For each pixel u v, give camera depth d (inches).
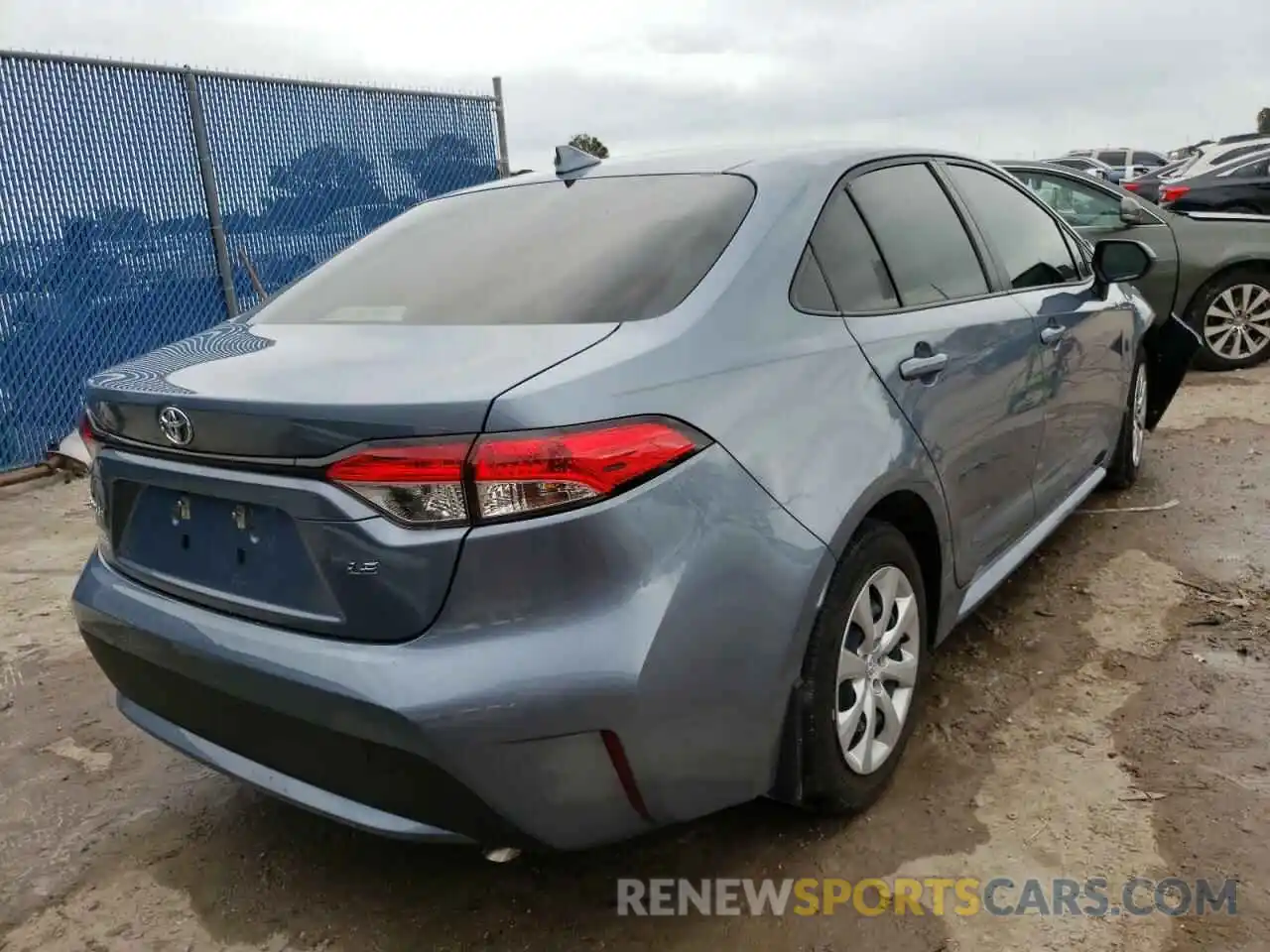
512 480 71.7
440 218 121.0
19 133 240.5
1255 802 101.0
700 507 79.0
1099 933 86.1
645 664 74.8
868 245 108.7
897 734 105.3
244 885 101.0
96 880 102.8
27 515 224.2
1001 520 128.2
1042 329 134.9
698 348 84.4
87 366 257.8
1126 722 116.8
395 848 105.5
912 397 103.3
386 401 73.6
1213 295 295.3
